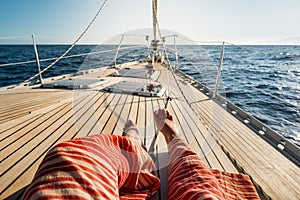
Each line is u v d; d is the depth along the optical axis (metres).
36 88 3.56
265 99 6.41
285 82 9.33
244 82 8.95
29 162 1.50
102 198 0.72
